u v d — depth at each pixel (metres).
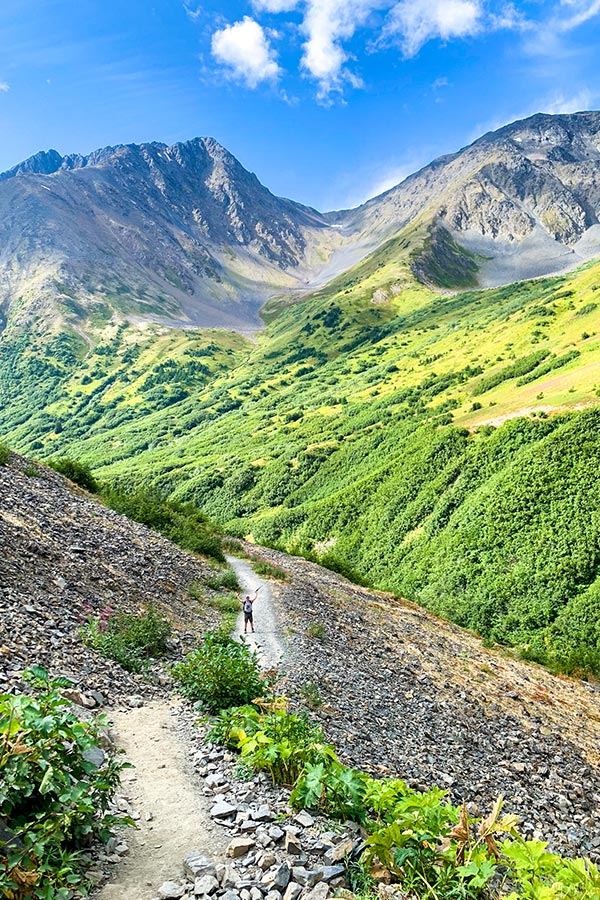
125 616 16.33
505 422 144.38
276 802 6.93
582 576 92.94
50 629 12.95
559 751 21.20
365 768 12.21
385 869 5.47
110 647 13.30
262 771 7.88
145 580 22.48
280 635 22.72
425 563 115.56
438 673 26.33
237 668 11.82
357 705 17.47
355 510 153.00
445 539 118.19
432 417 197.38
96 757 7.31
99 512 30.72
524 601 93.44
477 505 120.44
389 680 22.16
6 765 4.96
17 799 4.79
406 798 6.15
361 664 22.86
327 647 23.25
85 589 17.45
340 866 5.41
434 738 17.55
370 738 14.94
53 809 5.01
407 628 35.47
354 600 39.34
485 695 25.42
